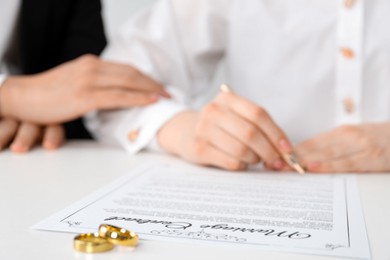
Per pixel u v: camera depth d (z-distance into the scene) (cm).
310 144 82
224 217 57
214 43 125
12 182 71
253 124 78
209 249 50
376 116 111
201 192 66
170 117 93
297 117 117
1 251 50
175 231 54
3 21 123
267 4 118
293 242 52
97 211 59
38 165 81
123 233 51
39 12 129
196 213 58
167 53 121
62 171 77
